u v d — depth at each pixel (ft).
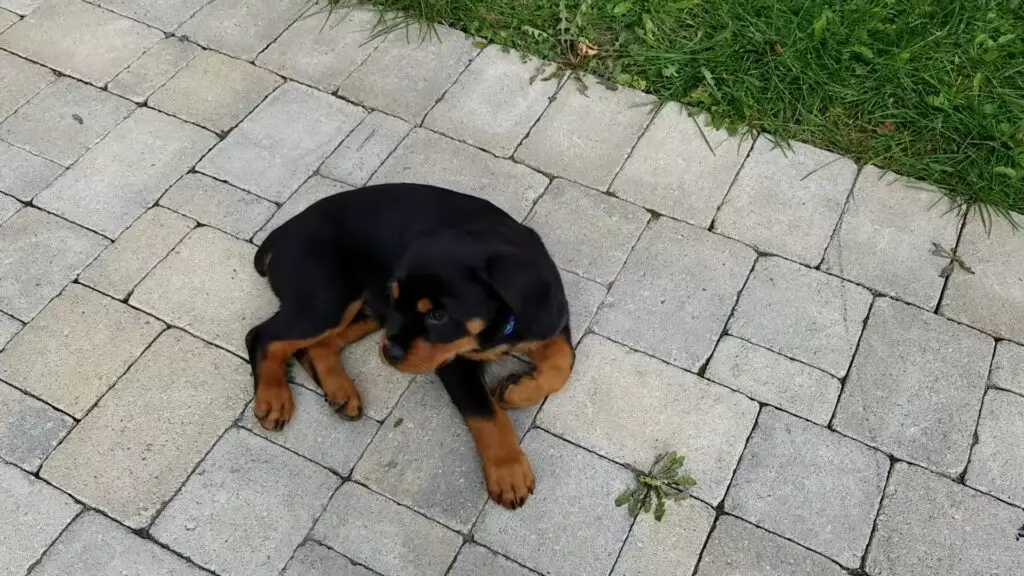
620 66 5.73
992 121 5.34
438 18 5.99
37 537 4.14
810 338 4.72
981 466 4.35
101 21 5.93
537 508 4.24
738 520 4.22
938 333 4.74
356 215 4.29
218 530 4.17
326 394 4.40
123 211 5.10
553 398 4.52
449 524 4.20
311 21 5.98
